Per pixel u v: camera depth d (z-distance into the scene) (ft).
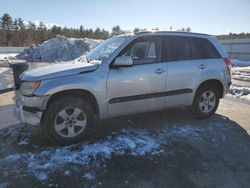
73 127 14.56
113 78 14.98
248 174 11.96
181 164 12.69
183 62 17.53
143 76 15.80
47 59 94.58
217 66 18.95
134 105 15.92
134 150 13.98
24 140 15.07
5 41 252.83
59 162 12.66
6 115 20.48
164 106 17.10
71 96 14.38
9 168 12.10
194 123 18.47
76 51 99.71
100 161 12.81
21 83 14.30
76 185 10.92
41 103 13.58
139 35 16.20
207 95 19.22
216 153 13.94
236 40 115.85
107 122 18.10
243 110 22.38
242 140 15.75
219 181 11.34
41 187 10.74
